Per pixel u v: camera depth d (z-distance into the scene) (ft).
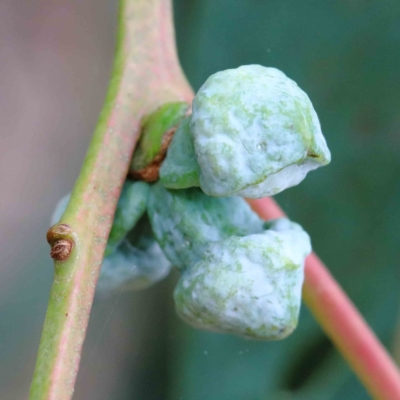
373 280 0.81
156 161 0.57
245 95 0.53
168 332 1.04
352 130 0.79
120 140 0.57
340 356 0.84
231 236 0.56
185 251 0.57
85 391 1.08
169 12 0.61
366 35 0.77
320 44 0.78
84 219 0.55
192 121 0.54
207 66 0.77
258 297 0.55
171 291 1.06
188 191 0.57
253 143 0.53
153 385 1.07
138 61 0.59
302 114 0.53
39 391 0.52
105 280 0.59
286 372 0.84
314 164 0.54
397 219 0.80
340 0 0.77
